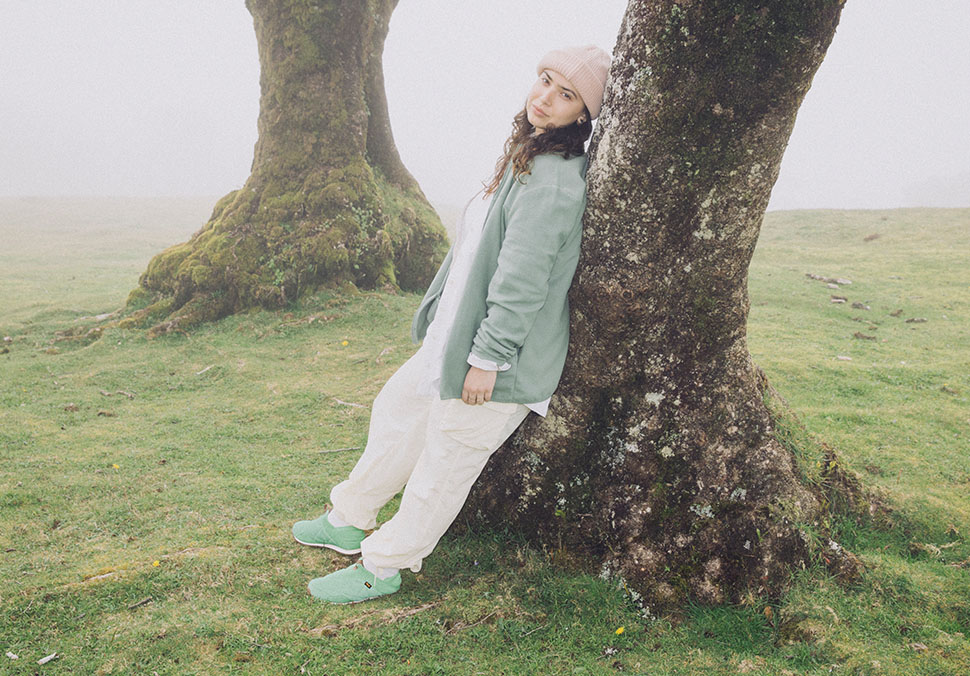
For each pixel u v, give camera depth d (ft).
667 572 8.17
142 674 6.65
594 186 7.80
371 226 26.81
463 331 7.22
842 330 28.45
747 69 6.95
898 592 8.09
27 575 8.67
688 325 8.29
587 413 8.60
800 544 8.29
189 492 11.75
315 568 8.80
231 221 26.55
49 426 15.62
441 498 7.79
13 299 35.24
